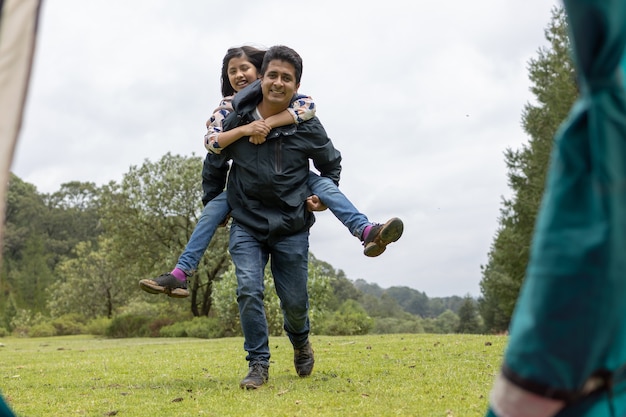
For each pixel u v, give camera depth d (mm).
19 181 64750
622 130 1380
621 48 1379
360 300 62781
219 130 4270
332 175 4340
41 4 1996
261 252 4211
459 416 3043
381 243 3799
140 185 26328
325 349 7211
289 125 4105
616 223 1336
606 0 1323
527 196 23969
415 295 106188
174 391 4094
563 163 1401
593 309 1353
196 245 4160
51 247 60562
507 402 1487
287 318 4352
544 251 1399
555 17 24219
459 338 8516
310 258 23484
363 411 3199
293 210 4152
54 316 37219
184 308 29094
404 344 7551
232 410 3309
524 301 1465
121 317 25016
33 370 5922
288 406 3369
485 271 25219
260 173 4066
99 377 5152
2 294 45969
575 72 1516
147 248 27047
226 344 10320
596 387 1522
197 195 26031
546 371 1421
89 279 35719
